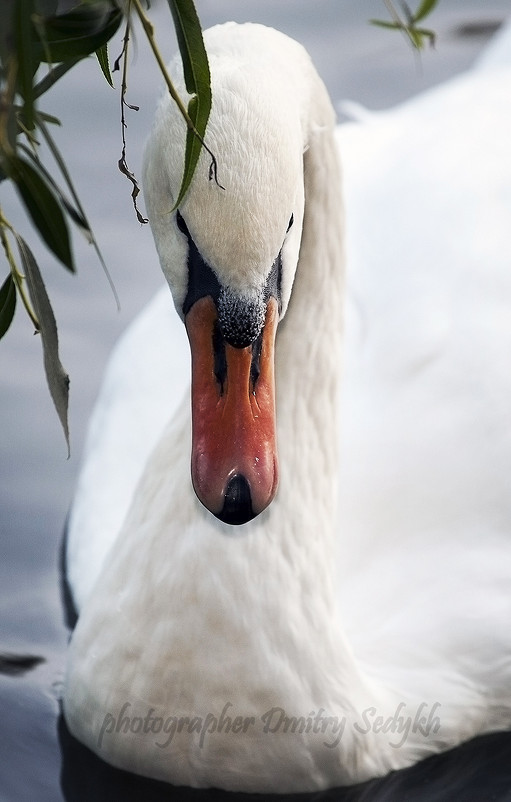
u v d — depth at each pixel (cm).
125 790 733
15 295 552
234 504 568
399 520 871
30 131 485
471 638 811
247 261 567
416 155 1089
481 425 915
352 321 997
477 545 866
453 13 1561
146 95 1366
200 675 697
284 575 704
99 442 981
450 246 1011
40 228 498
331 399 739
